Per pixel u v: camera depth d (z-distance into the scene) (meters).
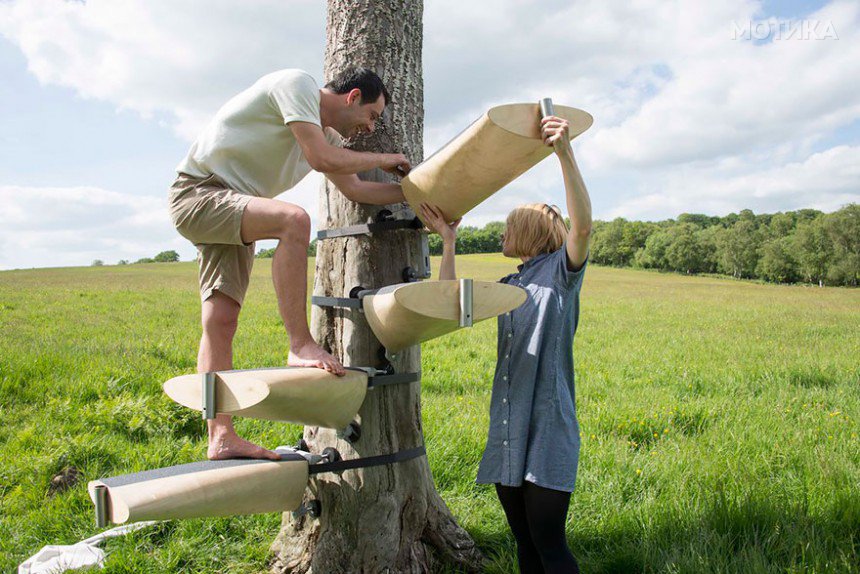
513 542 3.04
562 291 2.26
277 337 10.07
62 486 3.66
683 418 5.19
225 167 2.39
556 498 2.16
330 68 2.83
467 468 3.83
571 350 2.36
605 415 5.14
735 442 4.27
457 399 5.94
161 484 1.97
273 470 2.21
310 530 2.70
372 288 2.64
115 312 13.88
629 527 3.03
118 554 2.83
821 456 3.68
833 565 2.46
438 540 2.81
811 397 6.00
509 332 2.31
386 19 2.78
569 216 2.13
